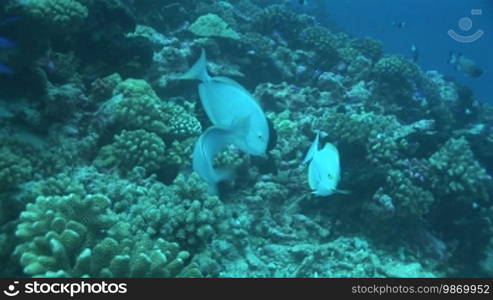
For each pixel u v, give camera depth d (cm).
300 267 548
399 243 690
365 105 1093
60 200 395
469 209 741
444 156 725
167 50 896
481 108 1571
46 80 626
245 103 374
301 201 687
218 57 1034
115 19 778
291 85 1050
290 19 1273
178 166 624
